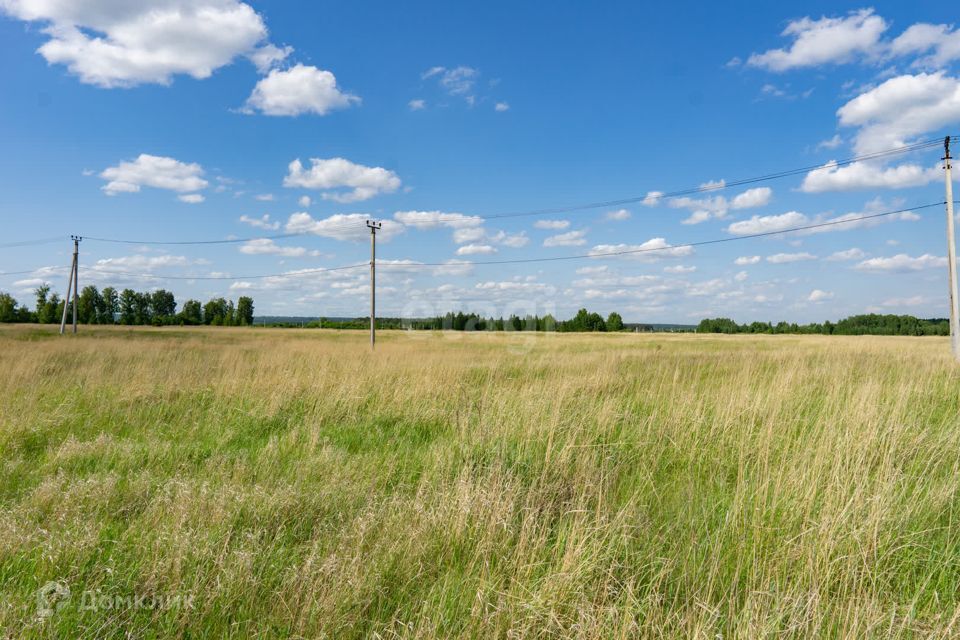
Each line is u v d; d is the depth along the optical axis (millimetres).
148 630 2754
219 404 9227
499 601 2820
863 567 3086
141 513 4277
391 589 3170
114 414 8359
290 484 4910
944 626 2705
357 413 8766
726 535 3721
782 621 2736
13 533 3580
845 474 4262
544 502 4398
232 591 3031
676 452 5988
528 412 7133
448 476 5027
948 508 4098
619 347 34188
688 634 2568
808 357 19094
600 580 3107
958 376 11391
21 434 6895
